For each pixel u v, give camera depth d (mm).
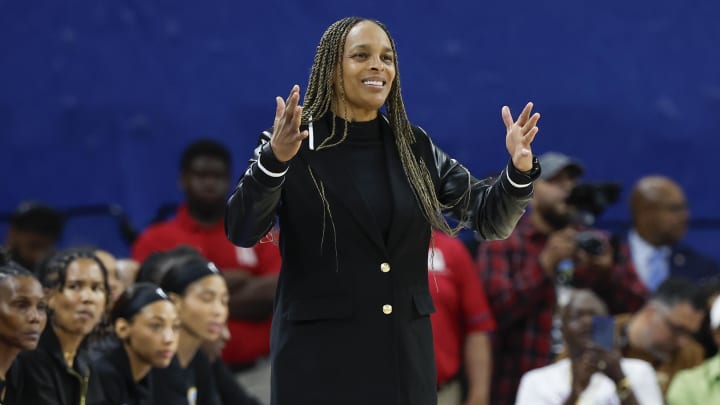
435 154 14898
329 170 14102
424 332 14281
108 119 33344
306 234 13992
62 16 33344
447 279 27172
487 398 27031
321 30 33750
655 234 31453
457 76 34281
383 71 14266
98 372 20094
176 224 28406
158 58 33562
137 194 33375
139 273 22328
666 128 35125
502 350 27422
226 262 28094
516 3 34625
